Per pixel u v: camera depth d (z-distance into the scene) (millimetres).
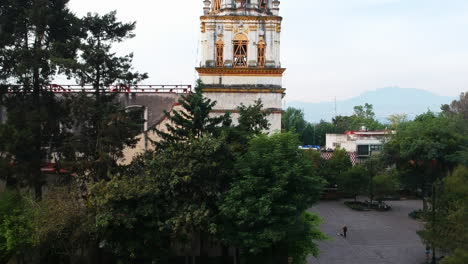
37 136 31484
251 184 26859
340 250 42688
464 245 25812
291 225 27750
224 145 28109
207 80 40406
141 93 41938
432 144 54344
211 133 29844
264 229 26734
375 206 65625
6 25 31781
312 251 31516
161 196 28172
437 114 80625
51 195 28844
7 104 32188
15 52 30281
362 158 82312
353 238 47469
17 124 31031
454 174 33094
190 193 28312
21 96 32500
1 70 31359
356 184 65562
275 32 40844
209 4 41406
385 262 38719
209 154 27484
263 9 42156
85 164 28734
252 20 40688
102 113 30375
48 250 31266
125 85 33375
